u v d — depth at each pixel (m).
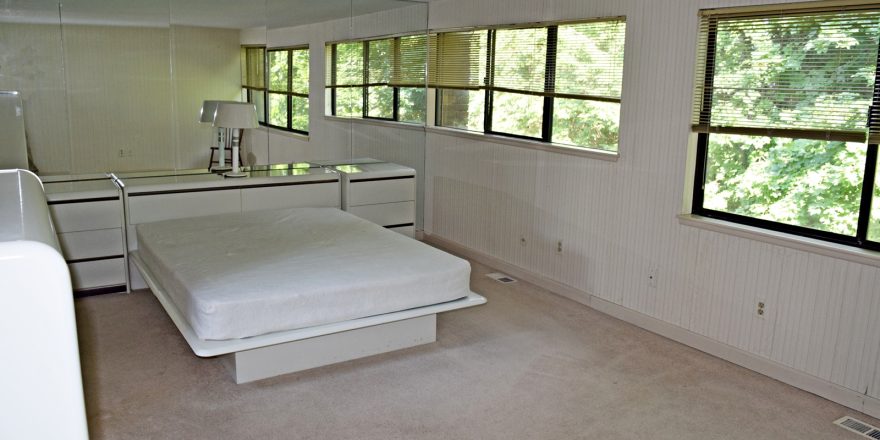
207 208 4.52
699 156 3.71
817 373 3.19
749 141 3.46
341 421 2.82
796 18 3.13
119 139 4.29
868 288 2.96
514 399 3.06
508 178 5.05
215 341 2.84
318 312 3.05
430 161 5.92
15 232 0.42
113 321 3.84
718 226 3.53
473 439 2.71
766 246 3.34
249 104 4.65
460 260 3.59
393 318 3.24
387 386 3.16
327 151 5.15
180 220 4.29
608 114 4.25
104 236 4.17
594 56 4.26
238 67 4.60
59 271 0.33
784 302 3.29
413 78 5.53
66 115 4.11
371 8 5.14
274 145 4.86
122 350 3.46
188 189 4.41
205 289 2.96
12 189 0.64
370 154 5.40
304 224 4.26
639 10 3.87
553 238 4.69
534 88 4.78
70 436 0.35
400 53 5.38
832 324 3.10
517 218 5.01
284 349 3.23
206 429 2.73
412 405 2.98
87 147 4.20
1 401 0.33
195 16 4.38
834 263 3.07
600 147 4.34
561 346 3.71
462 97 5.55
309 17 4.84
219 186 4.53
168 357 3.40
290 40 4.78
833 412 3.02
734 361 3.54
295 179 4.83
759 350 3.43
